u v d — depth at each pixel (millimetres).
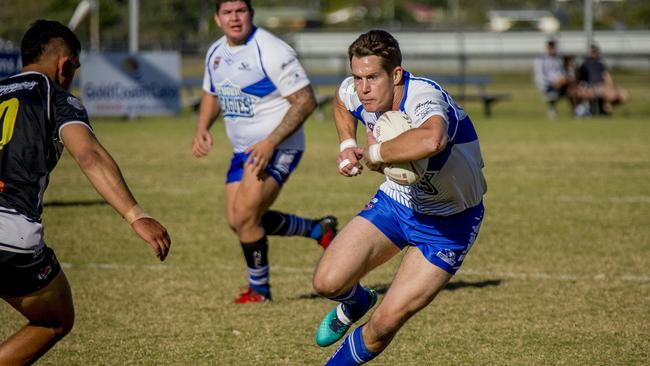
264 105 24375
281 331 21375
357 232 16719
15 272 14203
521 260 29156
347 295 16906
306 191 44094
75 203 40875
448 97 15719
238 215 23844
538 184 46125
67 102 14219
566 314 22703
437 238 16406
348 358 16453
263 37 24234
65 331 15352
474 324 21828
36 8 150000
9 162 14047
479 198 16609
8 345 14992
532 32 171750
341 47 176750
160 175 49938
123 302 24125
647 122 83000
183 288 25766
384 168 15156
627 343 20203
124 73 81938
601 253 30156
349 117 17688
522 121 84625
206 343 20375
